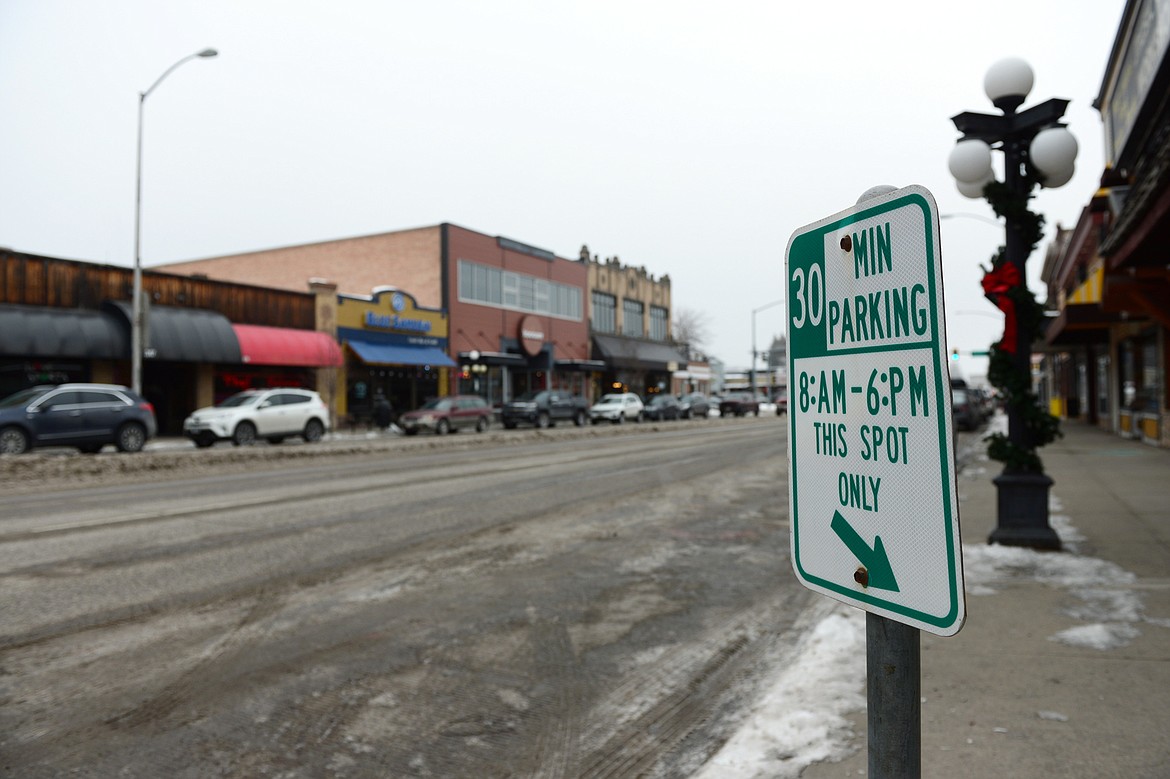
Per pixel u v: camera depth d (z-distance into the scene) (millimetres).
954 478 1321
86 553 7582
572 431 30078
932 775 3016
